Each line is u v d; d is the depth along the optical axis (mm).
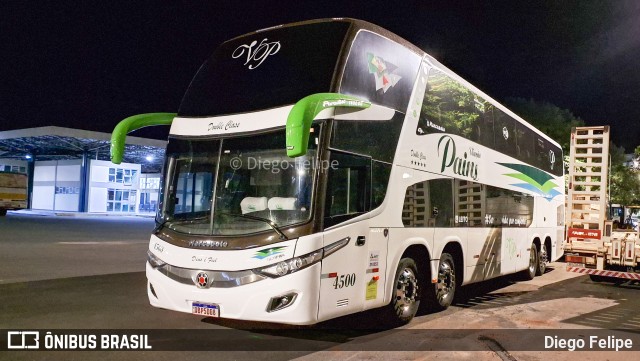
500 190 10562
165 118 7312
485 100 10039
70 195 43812
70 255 14508
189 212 6230
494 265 10141
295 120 5168
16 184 37469
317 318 5539
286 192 5727
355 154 6180
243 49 6914
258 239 5602
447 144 8383
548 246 14102
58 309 7934
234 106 6379
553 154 14492
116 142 6668
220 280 5656
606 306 9156
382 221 6613
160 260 6152
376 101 6652
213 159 6207
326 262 5656
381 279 6590
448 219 8320
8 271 11398
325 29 6516
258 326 7141
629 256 11055
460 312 8445
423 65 7824
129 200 45906
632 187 27641
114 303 8422
